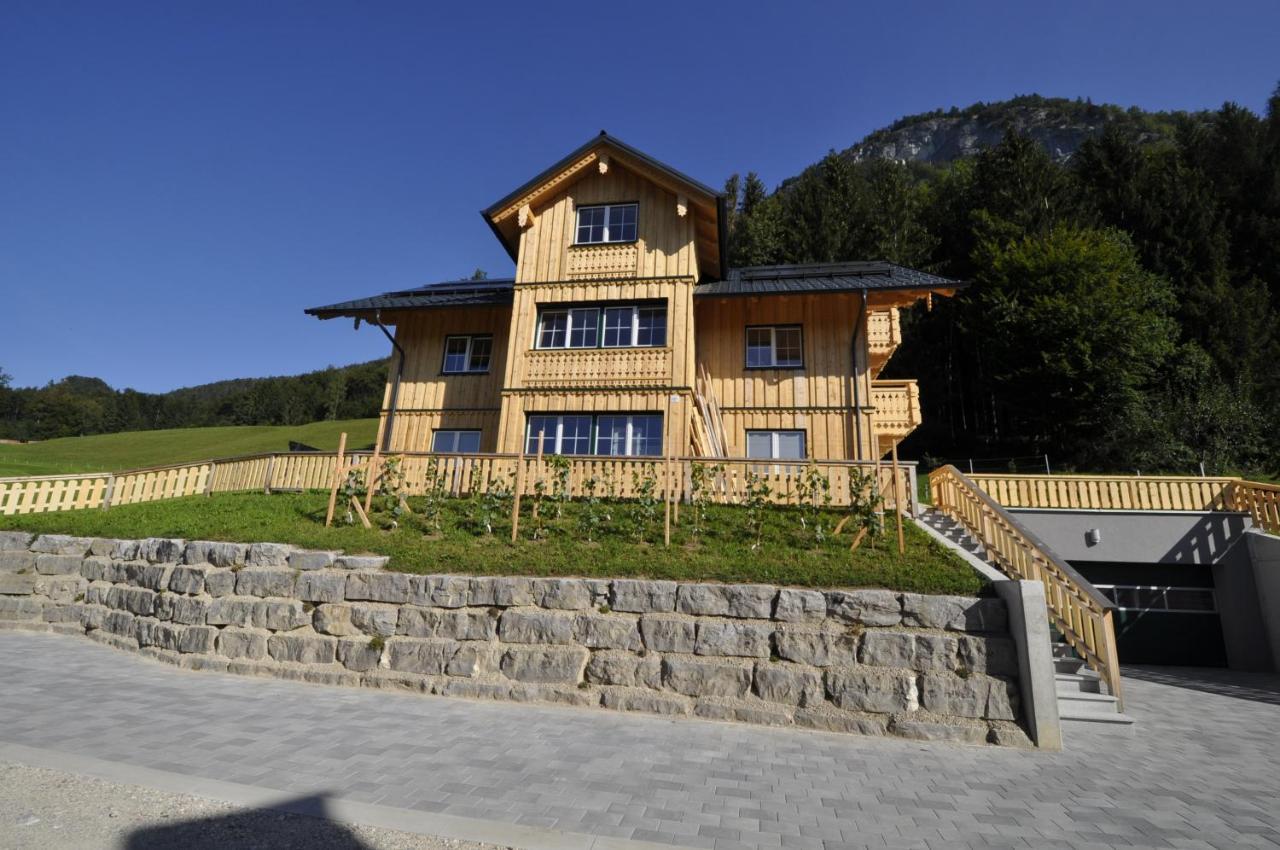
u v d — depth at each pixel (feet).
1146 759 20.84
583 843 12.71
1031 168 131.64
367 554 30.40
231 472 48.67
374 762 17.19
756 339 58.59
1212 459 79.51
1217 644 45.50
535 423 54.29
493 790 15.53
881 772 18.57
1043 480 49.16
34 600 37.37
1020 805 16.29
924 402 128.67
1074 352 97.71
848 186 147.43
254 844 12.12
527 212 58.23
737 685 24.12
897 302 57.36
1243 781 18.89
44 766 15.61
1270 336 104.47
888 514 35.78
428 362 63.41
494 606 27.20
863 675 23.41
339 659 27.12
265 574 29.76
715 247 59.16
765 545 31.60
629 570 28.12
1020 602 23.16
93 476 49.70
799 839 13.71
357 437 179.11
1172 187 124.77
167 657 29.43
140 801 13.93
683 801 15.56
